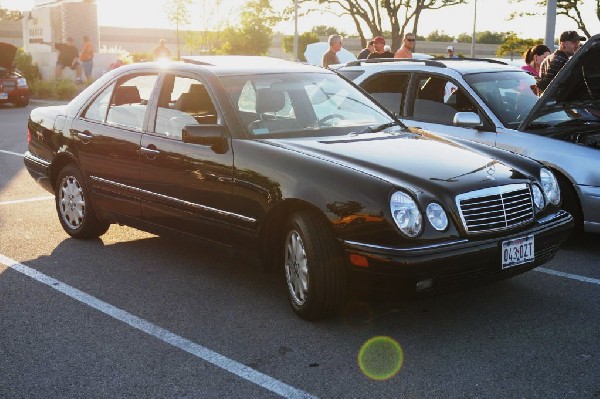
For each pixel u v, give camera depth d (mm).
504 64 7984
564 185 6418
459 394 3703
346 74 8227
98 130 6137
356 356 4168
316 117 5445
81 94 6609
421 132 5602
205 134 5000
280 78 5645
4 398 3670
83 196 6453
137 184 5750
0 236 6758
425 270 4184
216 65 5715
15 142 13469
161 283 5469
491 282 4488
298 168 4637
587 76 6668
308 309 4598
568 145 6426
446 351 4234
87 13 32000
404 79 7734
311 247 4473
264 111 5297
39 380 3873
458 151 5000
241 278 5590
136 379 3887
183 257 6129
